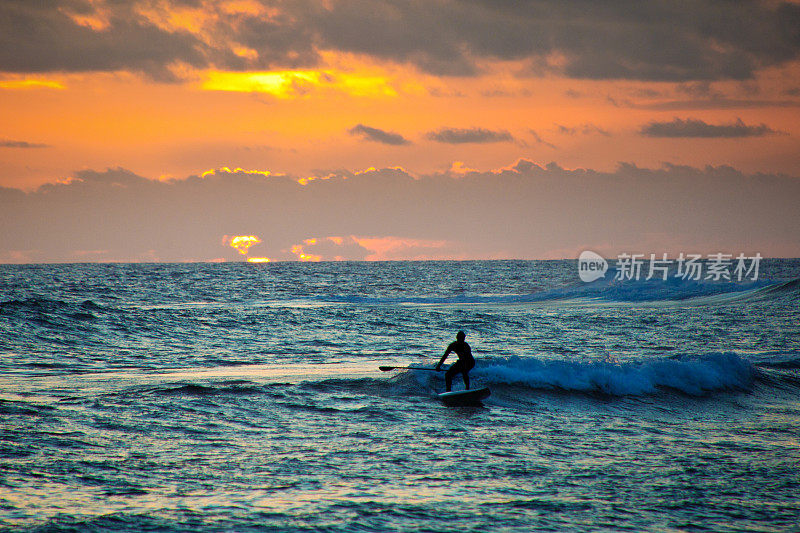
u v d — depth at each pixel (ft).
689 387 94.17
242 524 39.88
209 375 97.76
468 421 72.74
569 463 56.65
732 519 43.60
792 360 122.72
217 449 58.03
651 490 49.44
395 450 59.31
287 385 86.38
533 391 87.71
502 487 49.21
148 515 41.14
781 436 70.95
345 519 41.19
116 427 63.87
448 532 39.50
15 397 75.66
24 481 47.19
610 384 91.45
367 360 120.16
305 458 55.93
